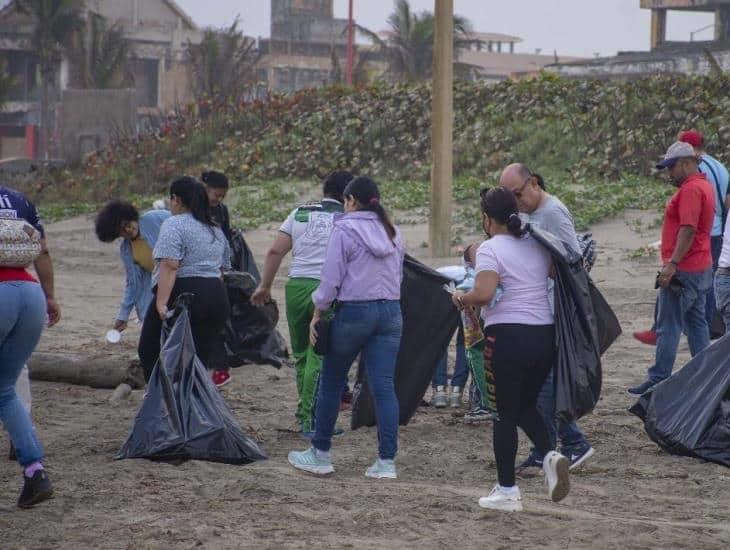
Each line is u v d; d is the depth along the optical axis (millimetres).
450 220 34094
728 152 42094
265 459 14469
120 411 17531
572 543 10711
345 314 13375
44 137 114125
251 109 58906
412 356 15844
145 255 18500
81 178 59688
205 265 15844
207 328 16031
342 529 11078
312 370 15492
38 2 109938
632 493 12984
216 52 101062
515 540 10773
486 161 46562
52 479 13078
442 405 17703
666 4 110125
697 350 17531
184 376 14312
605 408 17453
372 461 14648
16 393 12734
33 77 129000
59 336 24891
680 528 11336
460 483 13508
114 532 10938
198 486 12820
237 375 20625
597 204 37406
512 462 11875
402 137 51062
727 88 45594
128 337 24766
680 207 16875
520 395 11852
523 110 49531
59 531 11000
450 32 33344
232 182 52344
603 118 46250
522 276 11734
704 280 17219
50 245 42094
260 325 20578
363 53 118000
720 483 13414
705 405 14562
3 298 11414
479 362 15938
